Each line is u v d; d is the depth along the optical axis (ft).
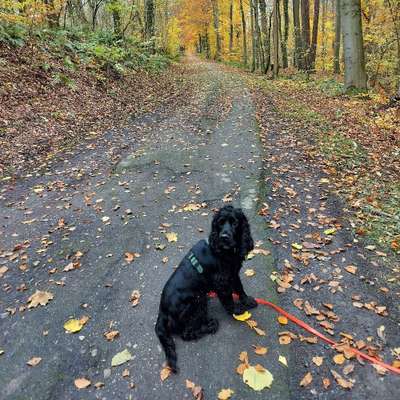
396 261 14.99
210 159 26.32
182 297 11.14
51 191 22.77
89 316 13.10
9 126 30.32
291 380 10.39
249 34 151.94
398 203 19.17
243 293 12.72
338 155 25.27
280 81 66.08
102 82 46.34
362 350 11.25
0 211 20.57
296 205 19.60
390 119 31.81
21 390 10.58
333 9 115.85
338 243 16.34
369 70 54.95
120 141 31.45
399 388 10.06
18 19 43.68
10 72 36.24
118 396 10.16
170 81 63.36
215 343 11.53
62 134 31.91
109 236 17.92
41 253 16.94
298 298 13.41
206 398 9.93
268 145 28.25
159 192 21.95
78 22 72.84
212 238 11.34
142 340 11.90
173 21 120.57
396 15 47.16
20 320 13.15
